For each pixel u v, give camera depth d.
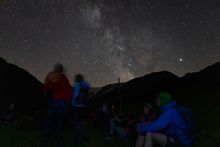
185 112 5.69
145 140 5.88
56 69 7.54
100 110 10.90
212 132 8.79
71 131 10.21
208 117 10.67
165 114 5.58
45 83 7.47
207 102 12.88
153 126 5.60
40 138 9.03
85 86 8.09
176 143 5.48
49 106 7.59
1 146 8.09
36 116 11.50
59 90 7.43
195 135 5.66
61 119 7.44
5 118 12.59
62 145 7.57
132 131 8.84
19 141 8.69
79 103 8.03
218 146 7.64
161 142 5.66
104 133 9.97
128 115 9.45
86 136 8.58
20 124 10.94
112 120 9.18
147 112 7.52
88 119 13.38
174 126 5.56
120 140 8.85
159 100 5.80
